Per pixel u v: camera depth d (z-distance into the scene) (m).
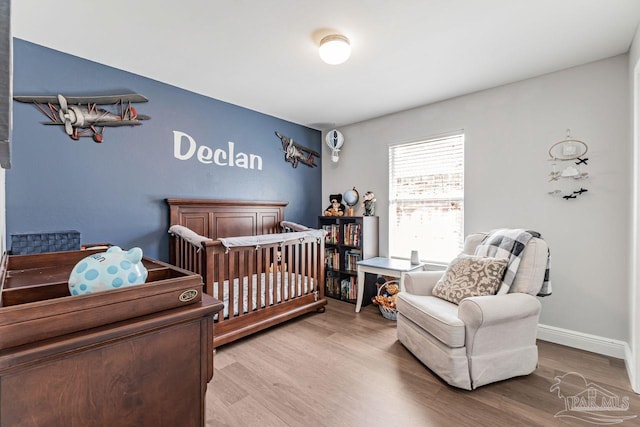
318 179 4.45
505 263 2.09
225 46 2.17
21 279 1.29
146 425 0.75
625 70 2.24
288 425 1.54
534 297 2.01
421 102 3.26
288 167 3.98
